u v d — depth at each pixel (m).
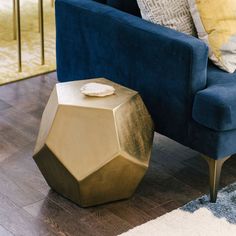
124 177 2.87
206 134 2.89
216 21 3.06
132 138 2.85
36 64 4.11
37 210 2.90
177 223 2.83
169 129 3.05
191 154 3.31
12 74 3.97
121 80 3.21
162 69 2.99
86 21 3.29
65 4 3.39
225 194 3.02
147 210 2.92
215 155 2.89
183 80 2.92
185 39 2.91
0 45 4.31
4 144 3.33
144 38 3.02
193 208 2.92
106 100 2.87
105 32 3.21
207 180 3.14
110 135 2.79
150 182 3.10
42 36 4.06
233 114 2.82
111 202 2.95
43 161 2.91
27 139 3.38
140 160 2.87
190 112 2.94
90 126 2.81
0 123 3.50
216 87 2.91
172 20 3.13
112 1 3.33
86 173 2.80
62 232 2.79
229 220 2.86
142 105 2.96
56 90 2.94
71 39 3.44
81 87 2.97
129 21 3.11
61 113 2.83
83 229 2.80
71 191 2.90
